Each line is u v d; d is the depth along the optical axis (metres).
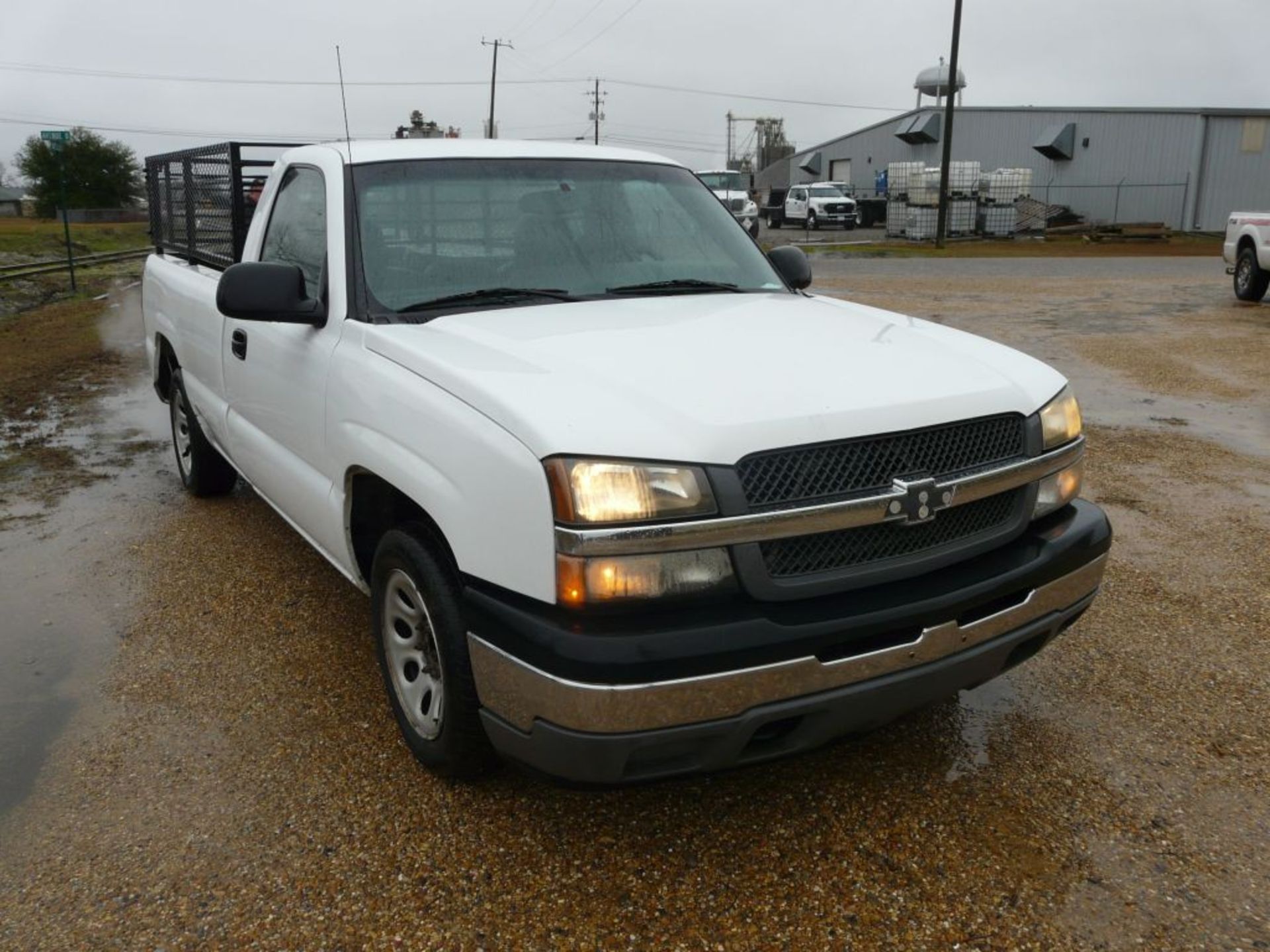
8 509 5.96
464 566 2.66
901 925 2.56
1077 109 42.44
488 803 3.07
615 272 3.80
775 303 3.70
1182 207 40.12
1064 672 3.87
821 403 2.64
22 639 4.22
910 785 3.15
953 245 33.47
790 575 2.53
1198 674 3.84
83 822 3.01
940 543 2.74
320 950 2.50
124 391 9.68
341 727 3.50
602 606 2.41
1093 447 7.16
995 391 2.93
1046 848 2.85
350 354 3.33
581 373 2.76
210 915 2.62
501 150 4.05
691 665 2.38
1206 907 2.61
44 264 25.81
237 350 4.36
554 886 2.71
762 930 2.55
